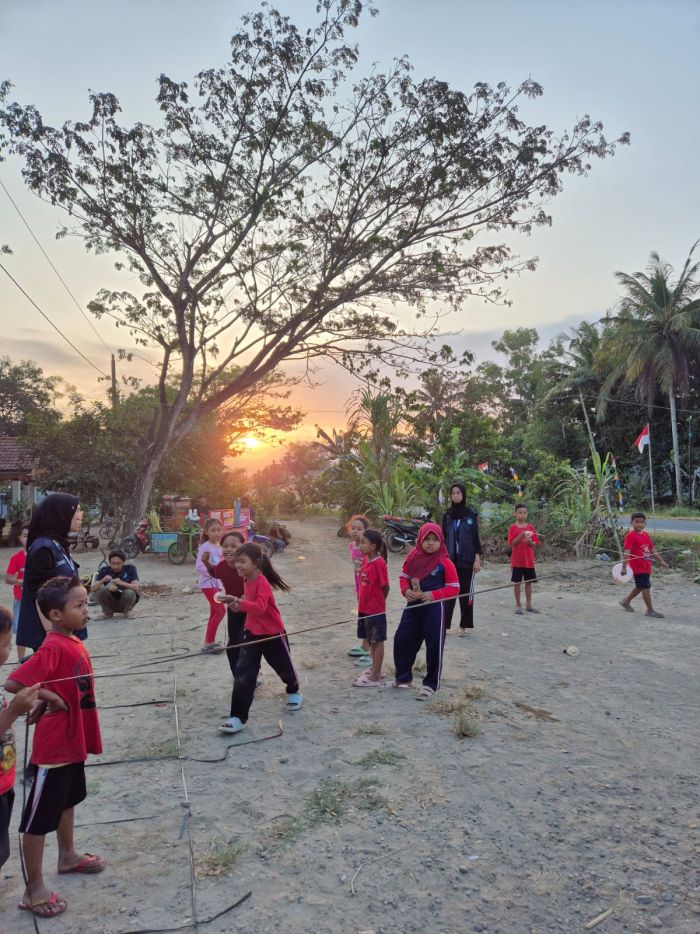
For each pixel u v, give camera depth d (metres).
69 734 3.10
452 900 3.10
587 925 2.92
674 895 3.12
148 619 9.93
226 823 3.82
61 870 3.33
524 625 8.91
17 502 24.30
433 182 16.62
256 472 34.84
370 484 19.64
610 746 4.84
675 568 13.88
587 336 41.28
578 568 13.95
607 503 15.79
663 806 3.96
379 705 5.77
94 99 16.09
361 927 2.92
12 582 7.55
